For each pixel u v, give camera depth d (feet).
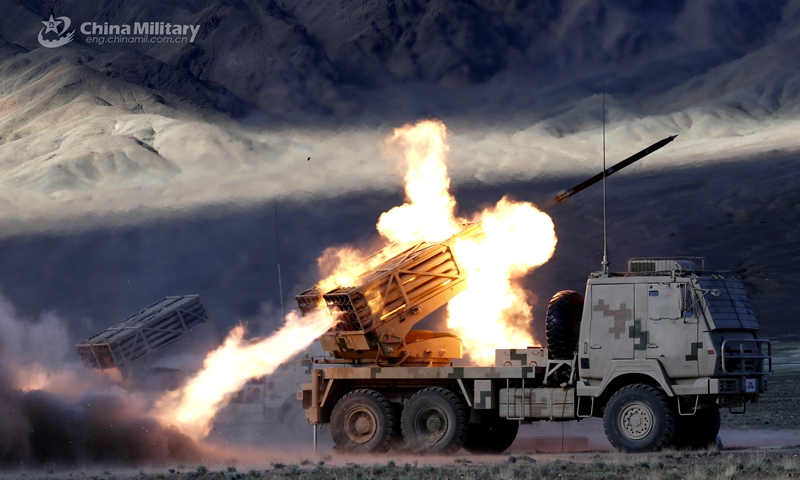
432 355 274.16
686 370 232.53
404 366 269.85
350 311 268.00
